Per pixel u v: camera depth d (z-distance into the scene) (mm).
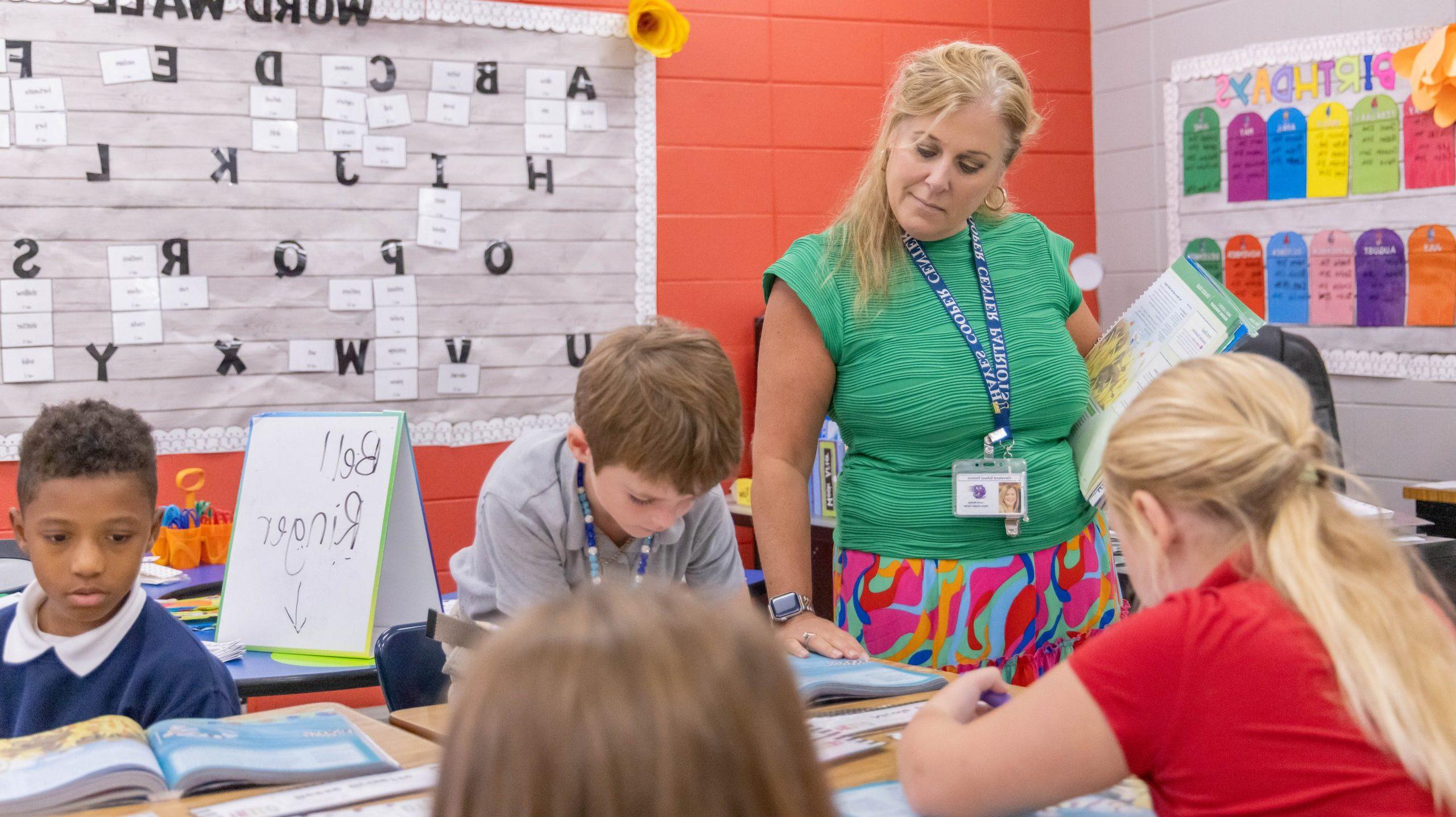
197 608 2363
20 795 1037
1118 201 4414
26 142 3230
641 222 3863
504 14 3670
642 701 469
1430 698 919
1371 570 970
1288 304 3947
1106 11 4391
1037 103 4371
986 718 1026
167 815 1031
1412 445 3668
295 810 1040
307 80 3486
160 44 3340
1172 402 1046
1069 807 1101
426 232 3627
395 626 1903
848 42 4090
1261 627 946
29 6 3219
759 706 489
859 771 1168
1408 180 3643
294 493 2174
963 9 4238
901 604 1777
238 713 1535
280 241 3484
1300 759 917
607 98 3807
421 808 1045
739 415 1396
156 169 3355
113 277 3330
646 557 1573
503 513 1514
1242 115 4016
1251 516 991
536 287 3762
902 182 1746
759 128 3992
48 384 3283
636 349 1356
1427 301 3613
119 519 1390
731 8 3941
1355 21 3730
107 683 1417
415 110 3600
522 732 472
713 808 464
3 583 2553
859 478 1834
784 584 1735
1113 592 1925
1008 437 1771
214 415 3443
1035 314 1861
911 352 1772
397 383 3623
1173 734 946
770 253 4027
